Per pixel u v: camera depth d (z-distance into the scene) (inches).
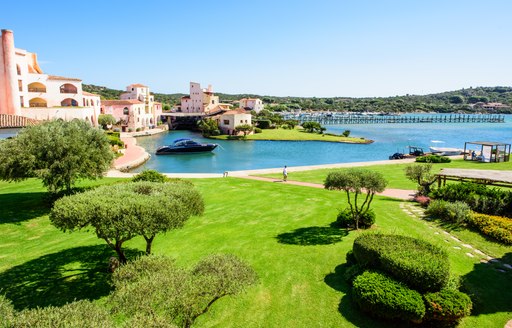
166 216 459.5
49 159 822.5
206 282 297.0
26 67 2397.9
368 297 389.7
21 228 734.5
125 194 500.1
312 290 459.5
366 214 703.1
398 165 1681.8
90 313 246.2
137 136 3678.6
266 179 1333.7
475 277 486.3
